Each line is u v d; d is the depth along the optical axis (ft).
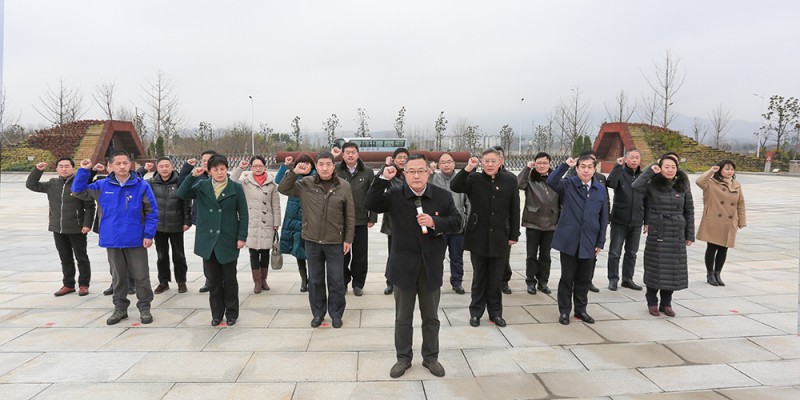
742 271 20.67
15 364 10.85
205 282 18.48
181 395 9.47
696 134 138.62
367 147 108.37
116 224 13.39
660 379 10.31
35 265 21.18
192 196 13.48
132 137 96.48
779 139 121.29
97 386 9.84
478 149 147.23
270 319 14.08
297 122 135.33
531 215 17.02
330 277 13.58
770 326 13.64
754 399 9.47
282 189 13.92
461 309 15.21
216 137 139.13
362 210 16.34
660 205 14.29
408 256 10.35
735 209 17.97
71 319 13.96
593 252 13.67
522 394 9.62
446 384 10.03
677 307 15.44
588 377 10.40
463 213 17.21
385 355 11.52
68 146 95.35
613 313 14.84
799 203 49.21
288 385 9.93
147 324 13.60
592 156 13.64
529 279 17.26
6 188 63.10
